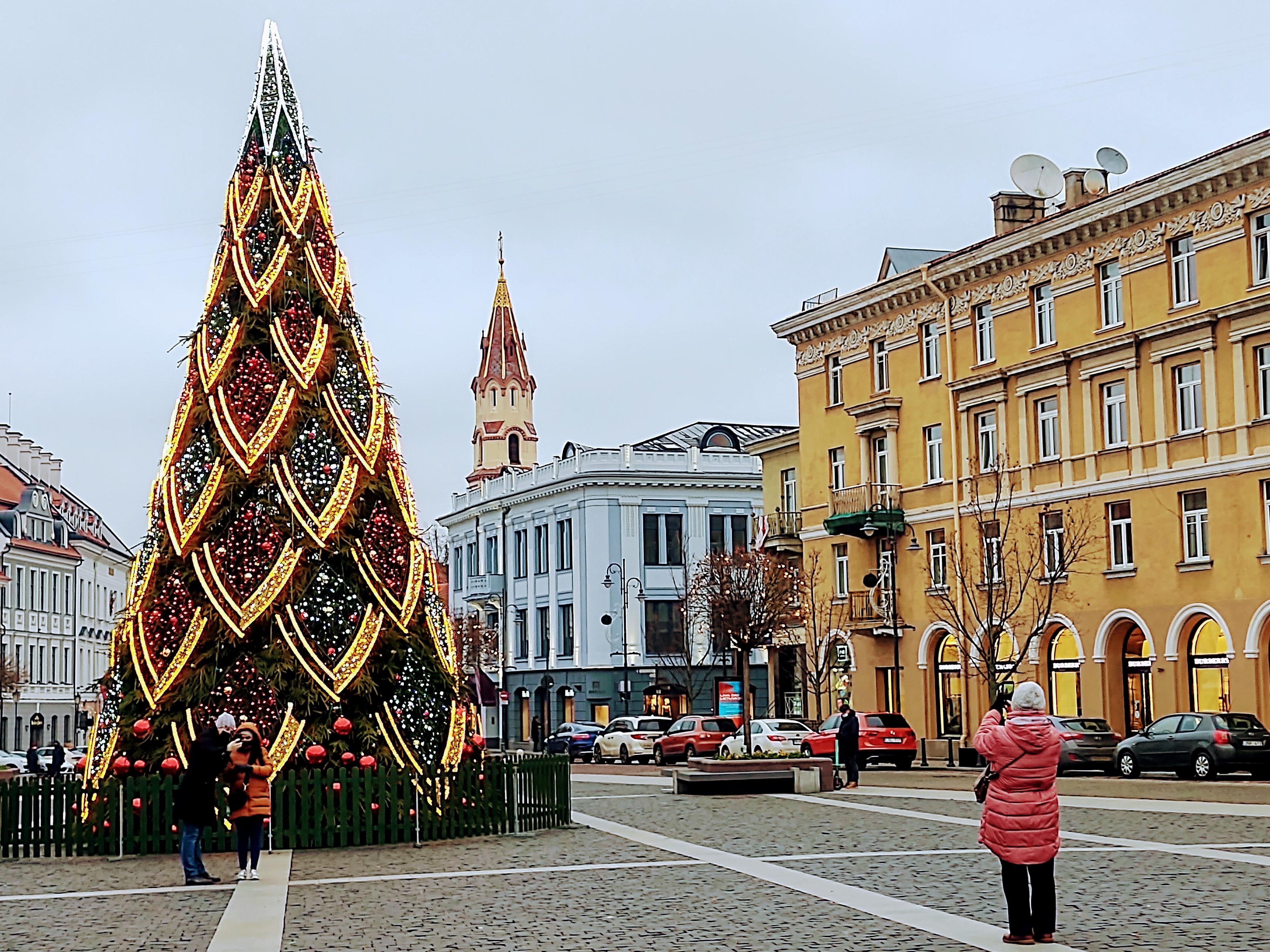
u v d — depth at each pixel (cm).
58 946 1311
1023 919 1210
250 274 2281
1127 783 3416
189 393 2266
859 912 1407
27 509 9194
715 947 1237
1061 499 4600
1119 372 4412
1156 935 1249
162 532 2223
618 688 7681
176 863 1967
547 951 1233
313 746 2116
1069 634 4616
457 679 2350
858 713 4997
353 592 2205
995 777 1217
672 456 7969
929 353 5228
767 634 5834
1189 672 4203
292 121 2372
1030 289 4756
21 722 8788
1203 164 4066
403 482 2331
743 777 3300
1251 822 2259
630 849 2027
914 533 5225
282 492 2192
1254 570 3972
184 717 2136
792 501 6138
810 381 5834
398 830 2144
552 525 8200
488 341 13000
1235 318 4034
